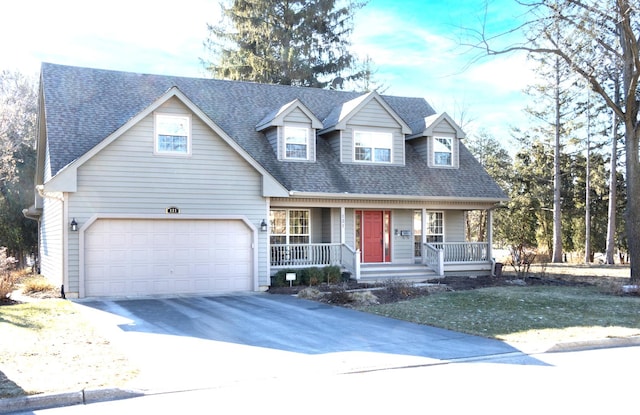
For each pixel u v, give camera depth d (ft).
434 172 76.33
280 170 66.59
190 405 20.75
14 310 42.86
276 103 78.18
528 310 43.83
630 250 62.85
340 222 70.69
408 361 27.58
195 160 57.06
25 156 108.99
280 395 21.94
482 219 138.51
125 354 28.76
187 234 56.75
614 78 91.97
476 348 30.66
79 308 45.01
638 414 18.95
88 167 52.49
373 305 47.55
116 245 53.72
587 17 59.00
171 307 46.44
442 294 53.78
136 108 65.41
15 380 23.13
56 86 64.59
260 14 123.13
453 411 19.47
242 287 58.95
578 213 129.08
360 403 20.66
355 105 72.74
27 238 105.19
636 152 63.21
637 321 38.65
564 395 21.42
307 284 62.54
